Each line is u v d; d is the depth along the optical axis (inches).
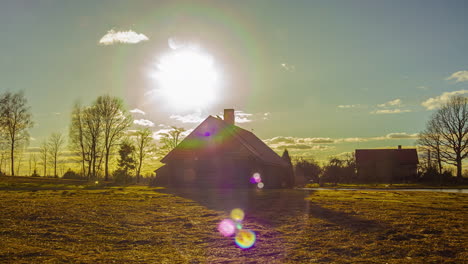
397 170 3019.2
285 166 1918.1
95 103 2068.2
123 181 1926.7
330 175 2992.1
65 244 403.2
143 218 578.9
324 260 356.5
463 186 1991.9
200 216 611.2
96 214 597.6
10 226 476.7
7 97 2075.5
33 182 1588.3
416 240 430.0
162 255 374.9
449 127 2277.3
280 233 480.4
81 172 2233.0
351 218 584.4
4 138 2074.3
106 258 354.0
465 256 362.0
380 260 352.2
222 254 383.2
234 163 1449.3
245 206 745.6
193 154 1499.8
